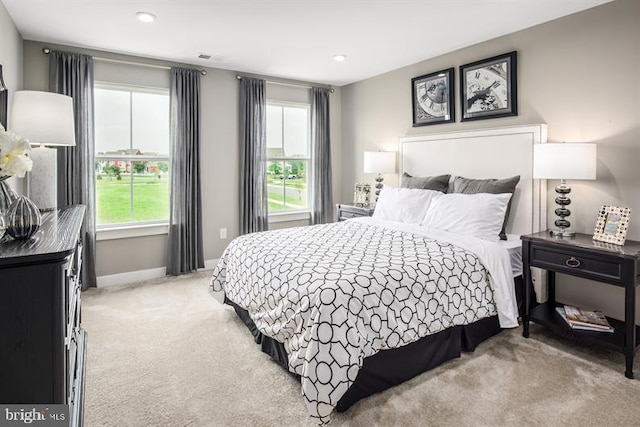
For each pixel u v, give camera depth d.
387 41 3.57
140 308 3.27
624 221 2.50
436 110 4.07
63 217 2.12
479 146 3.60
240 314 2.92
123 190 4.07
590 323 2.48
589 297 2.92
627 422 1.77
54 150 2.55
